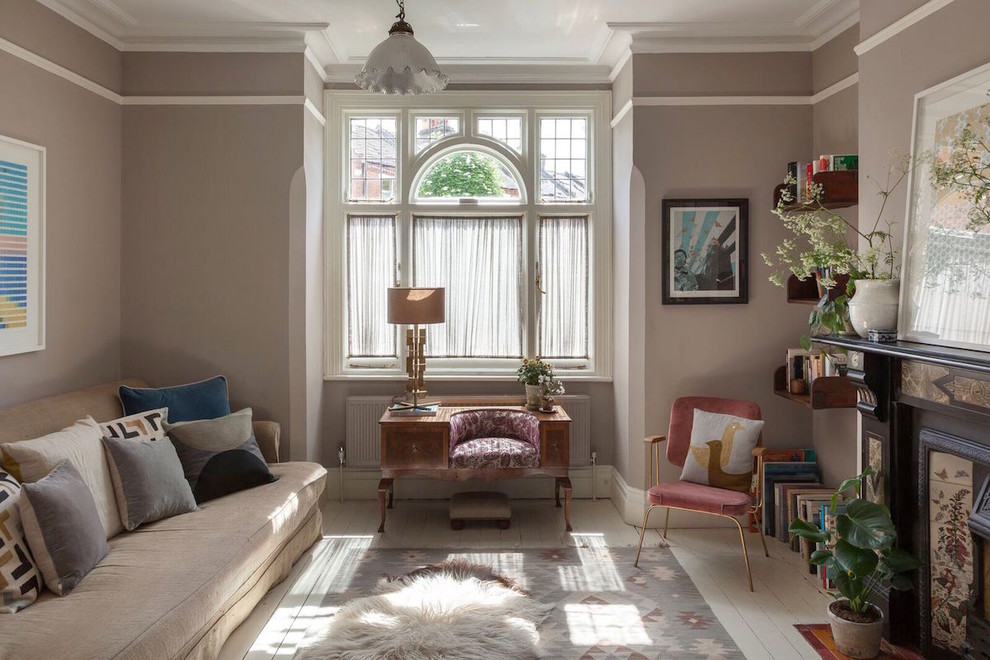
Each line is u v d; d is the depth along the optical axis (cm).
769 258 451
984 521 227
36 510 252
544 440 443
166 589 252
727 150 449
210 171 447
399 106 510
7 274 340
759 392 454
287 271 450
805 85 449
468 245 521
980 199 235
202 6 402
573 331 523
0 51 336
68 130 391
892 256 298
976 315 240
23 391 356
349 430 503
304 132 448
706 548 414
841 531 276
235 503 348
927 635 276
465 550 410
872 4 316
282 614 325
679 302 450
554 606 334
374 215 518
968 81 251
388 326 522
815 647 295
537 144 520
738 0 394
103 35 423
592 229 518
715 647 295
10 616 229
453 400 492
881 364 290
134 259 448
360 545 418
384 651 282
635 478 459
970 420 241
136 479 318
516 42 462
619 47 463
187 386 411
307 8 405
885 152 308
